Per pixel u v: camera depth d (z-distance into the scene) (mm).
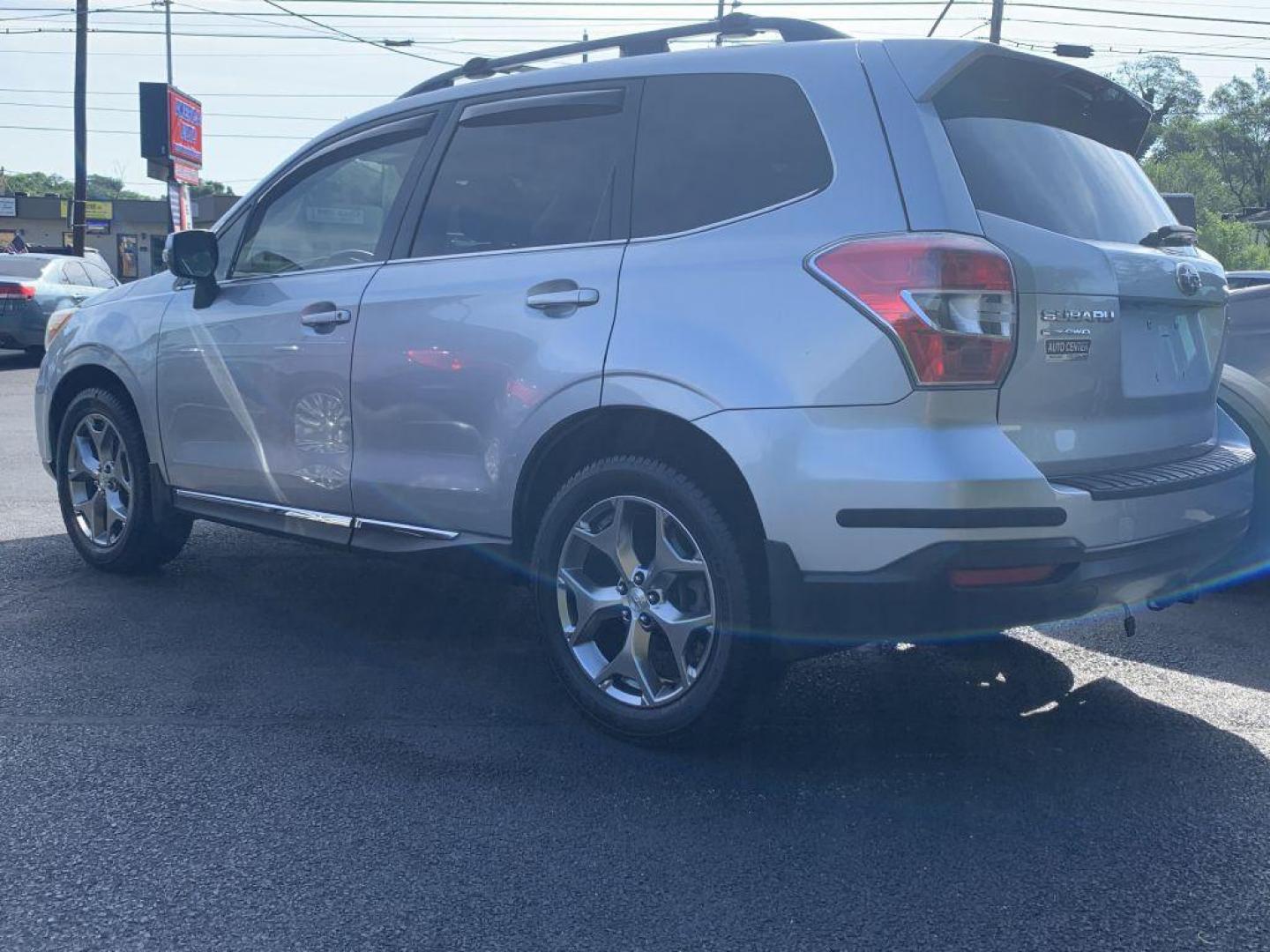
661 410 3471
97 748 3646
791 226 3416
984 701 4176
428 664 4508
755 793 3393
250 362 4750
